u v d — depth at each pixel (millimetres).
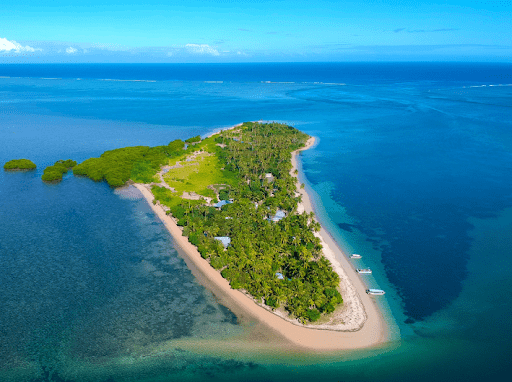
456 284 113250
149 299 105312
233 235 130000
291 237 126875
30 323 96188
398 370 83875
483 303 104750
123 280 113875
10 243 134250
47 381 80688
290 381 81188
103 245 133625
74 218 154375
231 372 83250
